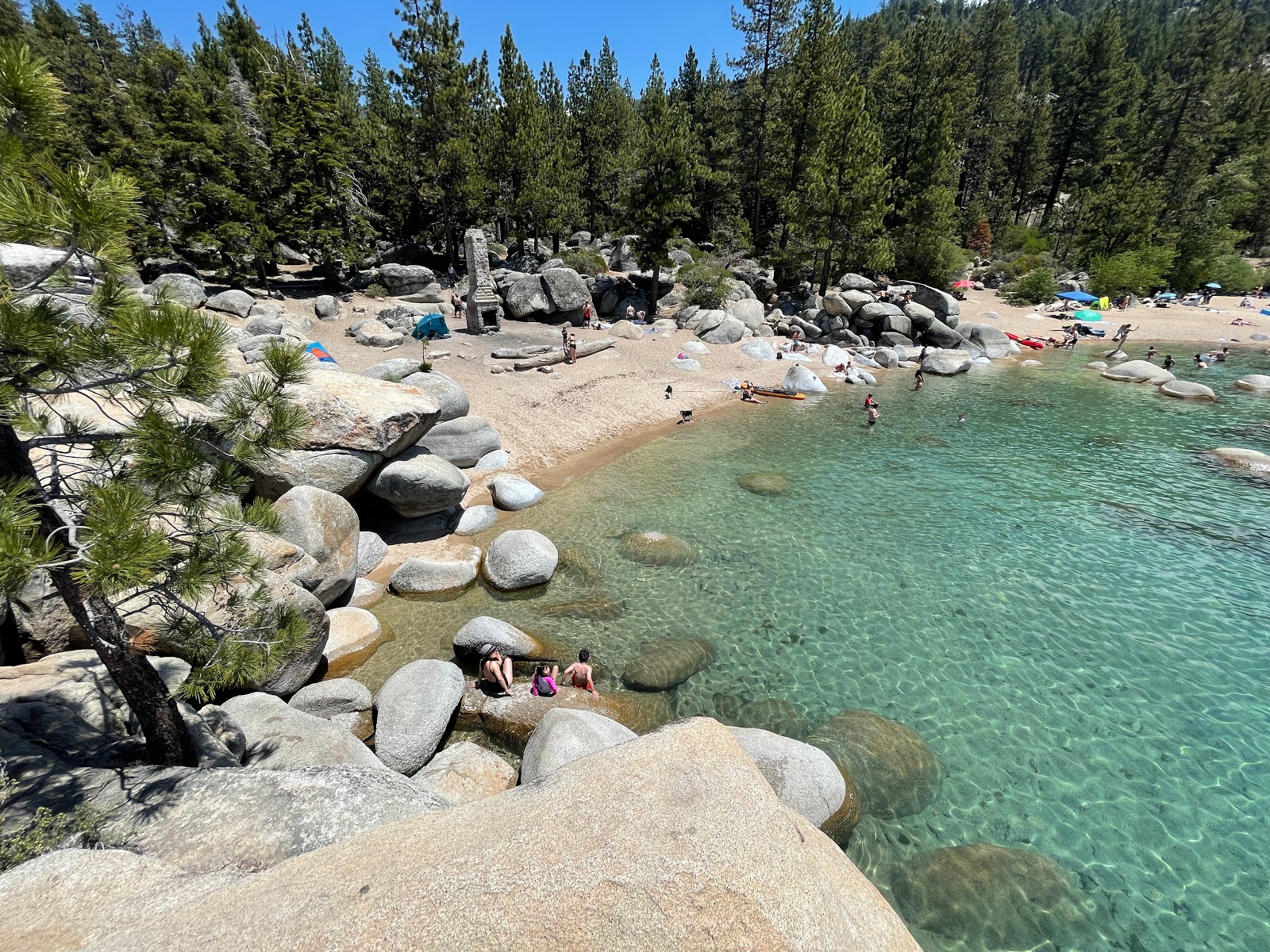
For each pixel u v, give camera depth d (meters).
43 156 4.55
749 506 18.77
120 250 4.84
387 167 46.50
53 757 6.19
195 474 5.79
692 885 3.04
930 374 37.28
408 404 15.85
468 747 9.20
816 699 10.78
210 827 5.41
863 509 18.55
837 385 34.50
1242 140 71.62
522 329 36.94
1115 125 73.31
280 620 6.82
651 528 17.17
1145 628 12.85
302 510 12.42
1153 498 19.42
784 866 3.25
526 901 2.96
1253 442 24.69
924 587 14.36
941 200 50.59
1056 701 10.77
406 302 39.97
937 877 7.66
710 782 3.74
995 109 71.56
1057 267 67.94
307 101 38.31
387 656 11.60
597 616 13.03
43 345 4.45
